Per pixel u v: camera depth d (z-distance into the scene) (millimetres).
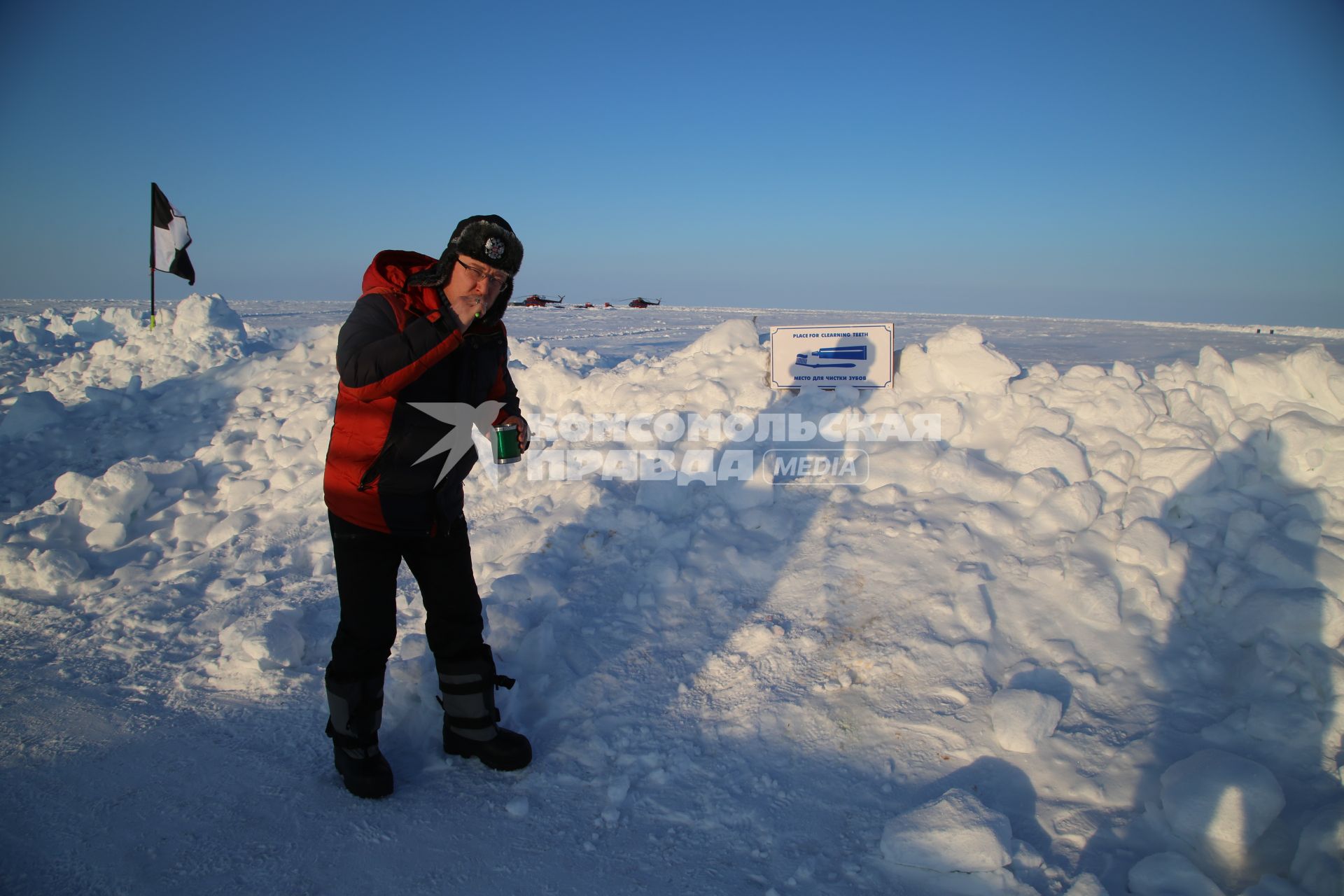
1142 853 2178
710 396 5312
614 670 3162
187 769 2586
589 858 2236
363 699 2441
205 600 3977
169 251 10609
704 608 3547
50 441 5980
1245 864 2113
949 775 2529
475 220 2178
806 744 2717
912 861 2158
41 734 2752
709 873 2182
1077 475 4004
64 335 12414
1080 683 2867
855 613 3316
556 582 3777
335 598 3947
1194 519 3609
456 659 2588
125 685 3152
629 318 32438
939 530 3697
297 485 5227
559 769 2646
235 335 9930
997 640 3113
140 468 5094
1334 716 2518
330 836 2283
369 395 2160
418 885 2104
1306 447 3650
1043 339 21766
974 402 4723
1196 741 2561
